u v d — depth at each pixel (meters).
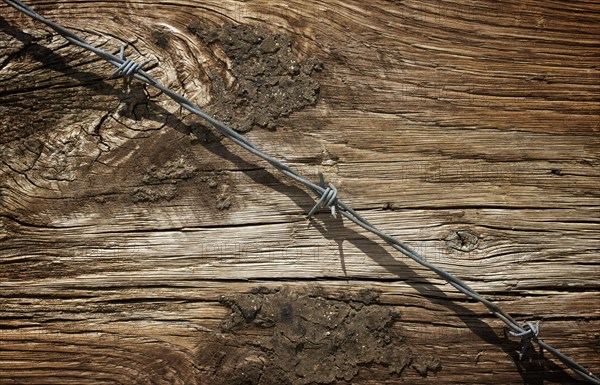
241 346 0.51
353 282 0.51
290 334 0.51
